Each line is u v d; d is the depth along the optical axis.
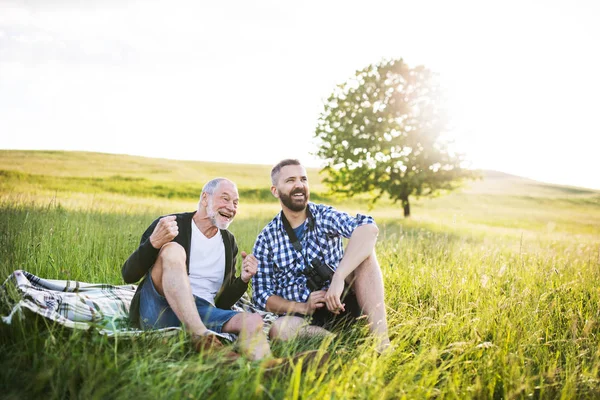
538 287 5.72
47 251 5.93
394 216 30.27
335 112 29.30
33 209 9.11
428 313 4.82
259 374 2.82
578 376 3.63
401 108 28.72
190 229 4.27
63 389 2.83
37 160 50.91
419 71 29.12
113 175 46.50
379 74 29.12
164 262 3.74
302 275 4.55
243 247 8.06
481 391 3.30
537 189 60.28
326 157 28.92
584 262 7.19
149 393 2.71
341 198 30.06
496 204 47.88
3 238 5.96
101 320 3.62
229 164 65.38
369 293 4.20
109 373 2.90
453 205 45.28
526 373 3.52
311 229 4.58
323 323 4.41
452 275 5.86
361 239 4.28
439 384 3.49
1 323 3.35
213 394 2.83
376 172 28.64
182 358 3.18
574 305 5.12
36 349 3.18
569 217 40.41
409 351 4.05
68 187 36.56
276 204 36.75
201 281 4.32
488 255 7.34
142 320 3.96
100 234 7.23
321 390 2.80
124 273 4.02
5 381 2.86
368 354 3.29
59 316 3.48
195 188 43.72
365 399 2.89
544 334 4.46
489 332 4.34
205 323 3.64
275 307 4.43
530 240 12.54
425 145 28.41
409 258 7.37
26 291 3.96
